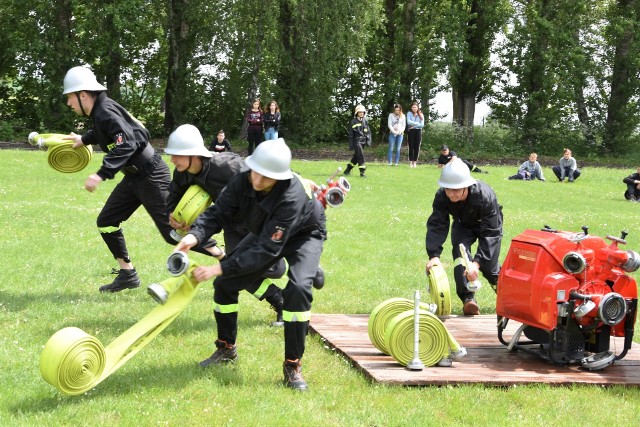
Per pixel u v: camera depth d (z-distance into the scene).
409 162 31.48
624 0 44.78
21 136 35.69
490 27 43.00
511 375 6.62
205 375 6.32
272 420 5.43
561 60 43.12
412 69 41.59
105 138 8.29
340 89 42.62
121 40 37.09
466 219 8.59
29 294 8.73
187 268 5.61
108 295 8.95
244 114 39.12
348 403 5.86
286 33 37.69
